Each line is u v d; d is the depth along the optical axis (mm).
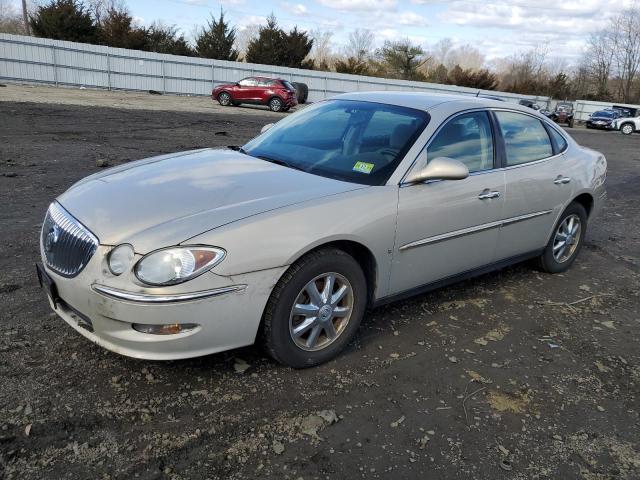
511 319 4164
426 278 3795
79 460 2385
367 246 3262
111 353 3184
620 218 8258
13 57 28766
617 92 69938
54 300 2971
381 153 3629
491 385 3248
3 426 2529
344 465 2494
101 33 39469
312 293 3096
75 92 26719
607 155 19078
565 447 2762
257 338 3066
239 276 2754
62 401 2740
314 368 3242
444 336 3787
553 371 3477
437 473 2498
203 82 34469
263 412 2801
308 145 3938
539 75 73312
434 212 3607
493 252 4289
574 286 5000
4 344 3199
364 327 3801
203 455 2480
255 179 3312
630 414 3094
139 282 2602
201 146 12133
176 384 2957
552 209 4742
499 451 2686
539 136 4727
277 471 2426
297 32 47531
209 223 2758
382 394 3055
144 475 2336
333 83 38688
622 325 4258
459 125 3949
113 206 2934
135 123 15539
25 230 5277
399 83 41000
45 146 10398
